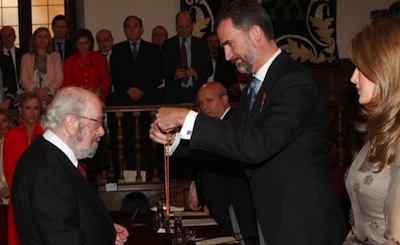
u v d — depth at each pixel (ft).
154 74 23.07
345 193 12.25
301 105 8.57
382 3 29.63
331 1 29.43
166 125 8.64
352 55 6.87
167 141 9.62
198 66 22.99
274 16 29.40
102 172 21.63
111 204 21.43
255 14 9.03
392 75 6.60
